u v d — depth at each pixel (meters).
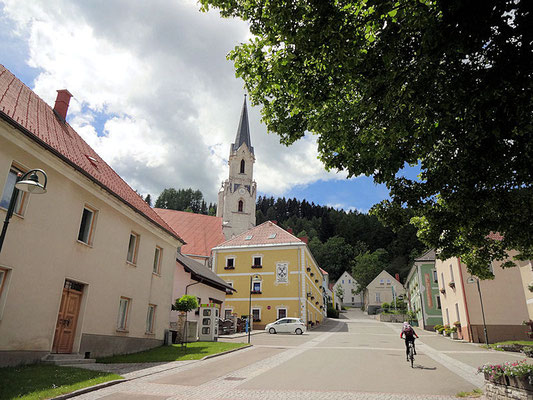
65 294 12.41
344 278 103.81
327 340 24.41
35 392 7.80
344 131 7.53
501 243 9.98
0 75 12.87
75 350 12.57
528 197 7.15
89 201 13.59
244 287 40.97
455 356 17.16
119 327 15.47
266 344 21.08
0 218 9.82
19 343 10.26
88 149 17.27
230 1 7.07
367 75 6.40
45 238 11.34
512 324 24.67
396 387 9.60
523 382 7.12
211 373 11.34
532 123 5.40
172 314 22.56
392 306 71.12
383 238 110.19
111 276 14.68
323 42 6.12
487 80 5.48
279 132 8.22
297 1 6.08
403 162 7.37
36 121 12.71
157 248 19.28
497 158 6.21
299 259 40.38
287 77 7.08
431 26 5.42
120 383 9.64
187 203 120.50
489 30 5.46
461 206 7.39
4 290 9.91
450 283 28.72
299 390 9.02
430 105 6.00
